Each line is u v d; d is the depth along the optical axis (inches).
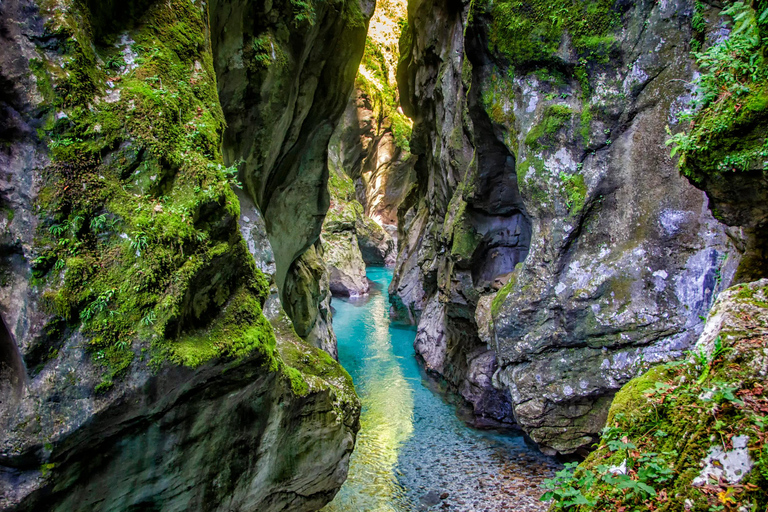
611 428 108.4
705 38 204.8
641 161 225.6
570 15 235.1
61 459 101.6
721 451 84.1
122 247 106.4
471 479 261.0
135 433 114.7
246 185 232.4
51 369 98.7
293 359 198.2
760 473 77.7
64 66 103.0
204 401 126.3
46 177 100.0
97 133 106.7
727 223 133.3
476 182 306.8
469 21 265.3
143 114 114.2
